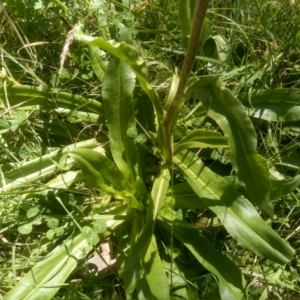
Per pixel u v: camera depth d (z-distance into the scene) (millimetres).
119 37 468
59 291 422
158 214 432
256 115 468
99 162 402
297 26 494
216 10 533
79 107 468
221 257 404
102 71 466
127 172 431
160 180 429
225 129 334
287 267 436
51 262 411
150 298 376
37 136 476
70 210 453
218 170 474
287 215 445
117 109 423
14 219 442
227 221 392
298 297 426
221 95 329
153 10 530
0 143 471
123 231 435
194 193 434
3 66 491
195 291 408
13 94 458
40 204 450
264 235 381
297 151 483
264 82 485
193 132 419
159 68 503
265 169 351
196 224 454
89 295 420
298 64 507
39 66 512
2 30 519
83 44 511
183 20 370
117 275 426
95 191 461
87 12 521
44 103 468
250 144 339
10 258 445
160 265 390
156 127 451
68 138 494
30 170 454
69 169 457
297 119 457
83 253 414
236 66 505
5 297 393
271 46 504
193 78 487
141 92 471
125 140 427
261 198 363
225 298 382
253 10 525
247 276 429
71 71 508
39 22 514
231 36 506
